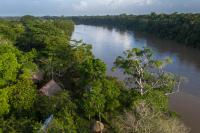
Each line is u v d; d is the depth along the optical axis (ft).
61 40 273.33
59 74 205.16
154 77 164.14
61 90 169.58
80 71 167.02
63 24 556.51
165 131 119.24
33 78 183.73
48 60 206.39
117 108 143.54
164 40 478.18
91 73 156.97
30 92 138.92
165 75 164.04
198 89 209.97
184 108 178.81
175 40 458.91
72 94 164.55
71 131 117.19
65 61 207.72
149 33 582.76
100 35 609.01
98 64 159.43
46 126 117.60
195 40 390.21
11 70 149.79
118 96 145.07
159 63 163.43
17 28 388.37
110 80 164.14
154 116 126.93
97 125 135.85
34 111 133.69
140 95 145.89
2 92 129.59
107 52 374.22
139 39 506.89
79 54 222.28
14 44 291.58
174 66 281.13
